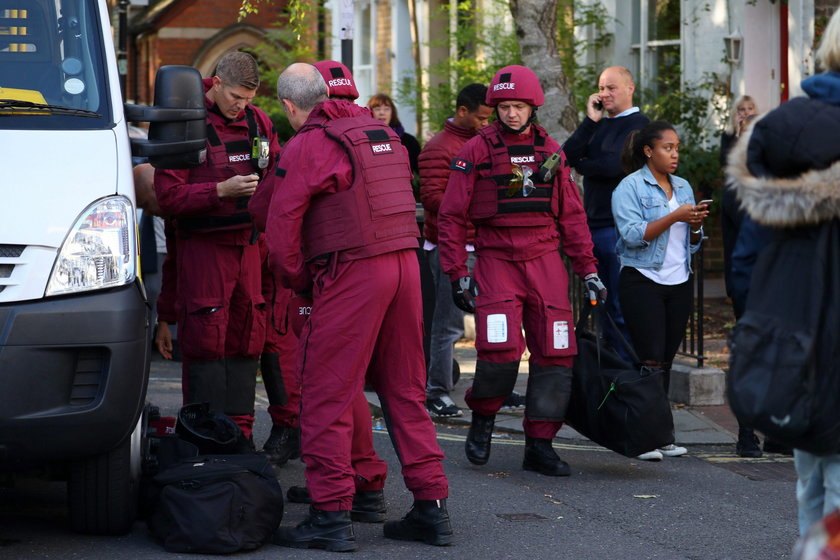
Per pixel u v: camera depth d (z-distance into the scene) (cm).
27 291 625
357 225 669
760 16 1686
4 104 685
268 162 830
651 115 1766
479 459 892
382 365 700
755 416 476
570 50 1856
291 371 885
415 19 2277
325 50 2922
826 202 474
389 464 922
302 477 869
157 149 715
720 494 825
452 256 876
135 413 650
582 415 885
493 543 704
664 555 682
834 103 487
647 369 878
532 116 873
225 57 815
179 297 821
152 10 3844
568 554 683
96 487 679
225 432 767
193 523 667
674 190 931
